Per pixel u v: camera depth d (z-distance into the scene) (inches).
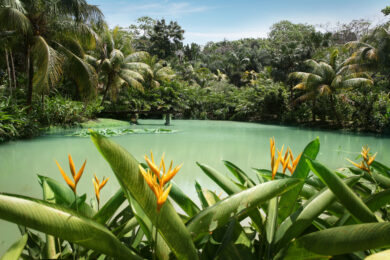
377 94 621.0
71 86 635.5
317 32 932.0
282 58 914.7
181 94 1015.6
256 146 331.9
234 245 32.9
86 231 23.9
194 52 1843.0
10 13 363.3
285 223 34.0
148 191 25.1
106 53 692.7
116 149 24.1
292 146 339.6
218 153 275.3
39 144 314.7
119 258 26.0
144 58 784.9
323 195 34.8
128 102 828.6
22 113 380.2
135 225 37.5
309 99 741.9
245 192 29.6
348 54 922.1
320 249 26.5
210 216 29.1
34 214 21.5
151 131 509.4
